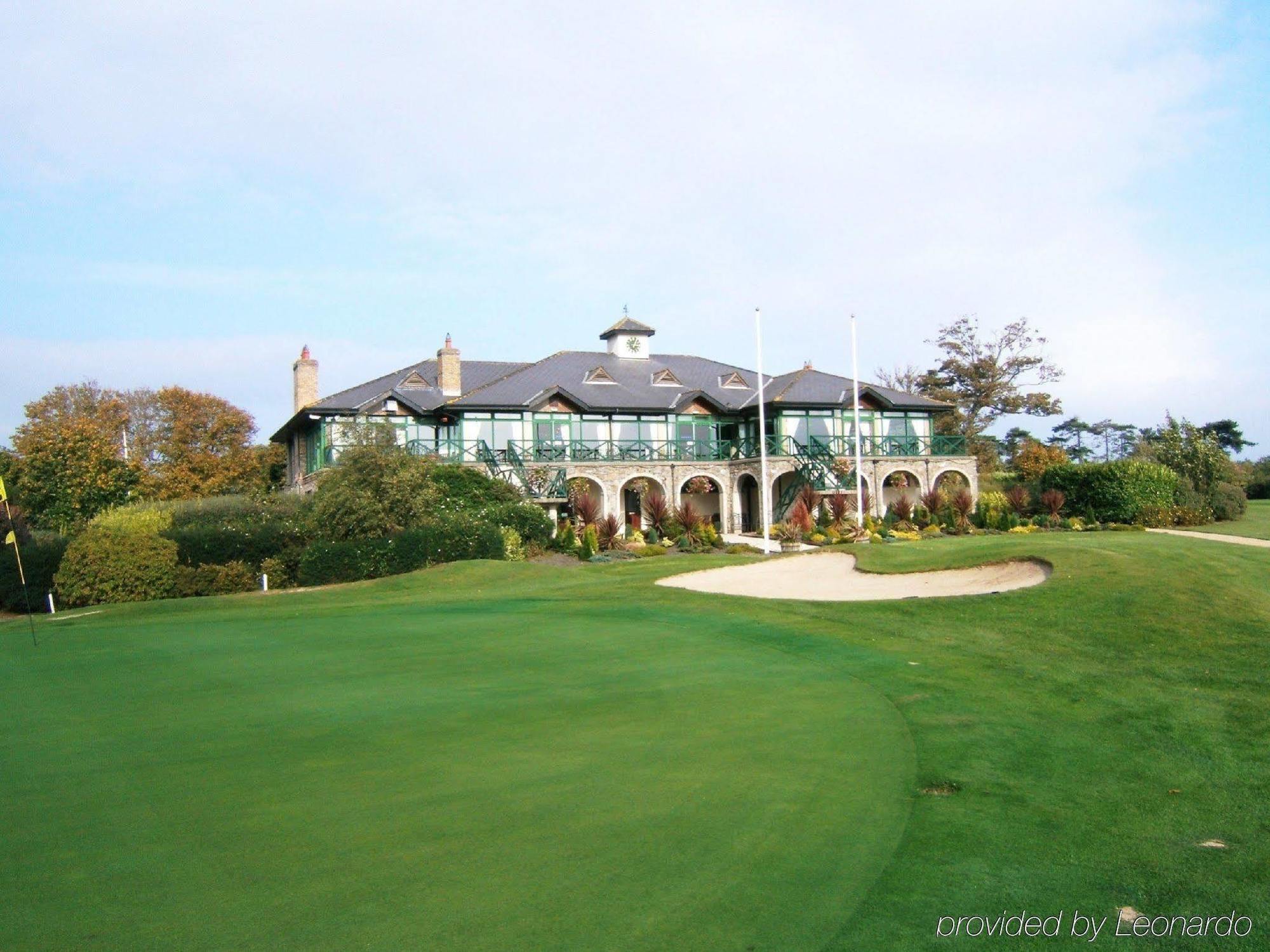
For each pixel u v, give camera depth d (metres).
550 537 38.19
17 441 52.91
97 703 12.35
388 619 19.62
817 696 11.80
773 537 42.12
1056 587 17.86
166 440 66.81
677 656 14.58
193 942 5.67
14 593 29.72
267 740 10.09
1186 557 21.12
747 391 51.44
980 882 6.46
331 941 5.67
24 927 5.89
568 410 46.25
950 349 67.50
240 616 22.06
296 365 48.12
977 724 10.45
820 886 6.36
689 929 5.78
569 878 6.46
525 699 11.84
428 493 34.38
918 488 50.69
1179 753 9.43
